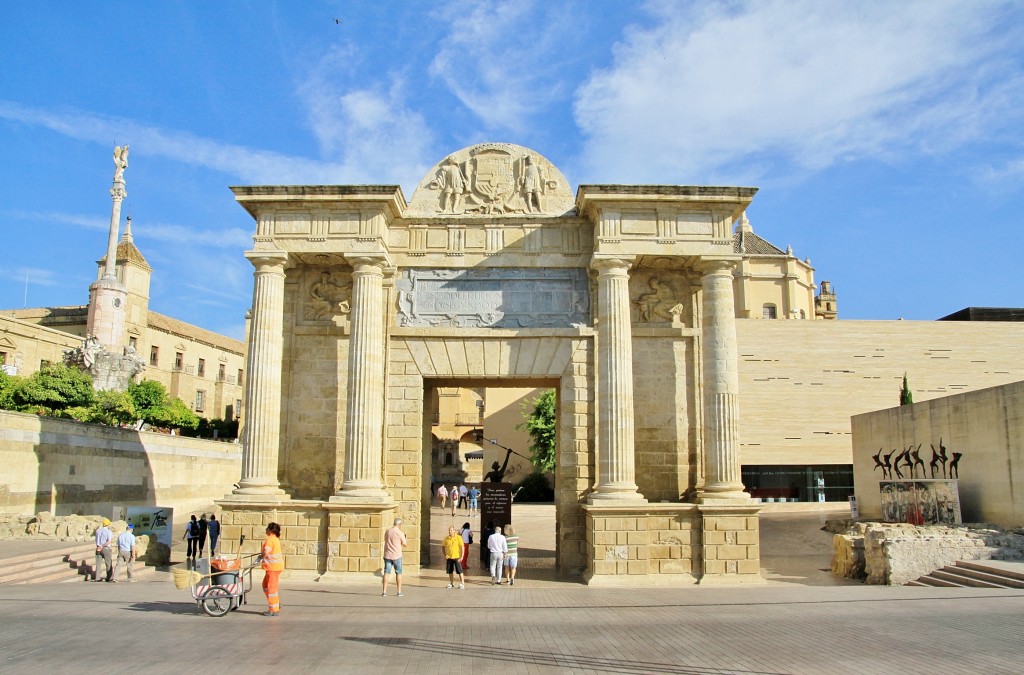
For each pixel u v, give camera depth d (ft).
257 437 97.86
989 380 222.48
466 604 77.61
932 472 135.13
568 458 103.81
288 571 94.94
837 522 155.22
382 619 67.10
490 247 108.17
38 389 166.81
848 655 50.80
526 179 110.01
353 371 99.35
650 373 106.93
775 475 218.79
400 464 103.76
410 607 75.15
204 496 209.36
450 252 107.96
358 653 51.93
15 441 132.05
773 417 220.23
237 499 95.55
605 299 101.04
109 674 45.11
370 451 97.76
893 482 129.49
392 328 105.70
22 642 53.88
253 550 95.20
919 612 68.13
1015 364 222.89
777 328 224.12
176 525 171.32
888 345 224.12
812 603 76.02
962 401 125.59
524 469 289.53
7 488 129.59
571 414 104.42
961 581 89.40
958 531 104.22
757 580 94.02
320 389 106.32
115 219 251.39
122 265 280.72
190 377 315.17
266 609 71.67
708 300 102.37
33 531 112.98
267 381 99.35
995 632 57.98
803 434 219.61
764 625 63.26
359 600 79.82
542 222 108.58
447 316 106.93
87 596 78.07
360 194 101.40
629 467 97.35
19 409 164.76
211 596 67.21
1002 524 112.98
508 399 296.71
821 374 222.28
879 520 145.59
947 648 52.39
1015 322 224.74
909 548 97.25
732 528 95.14
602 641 56.80
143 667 46.93
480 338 105.91
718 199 101.71
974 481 121.49
